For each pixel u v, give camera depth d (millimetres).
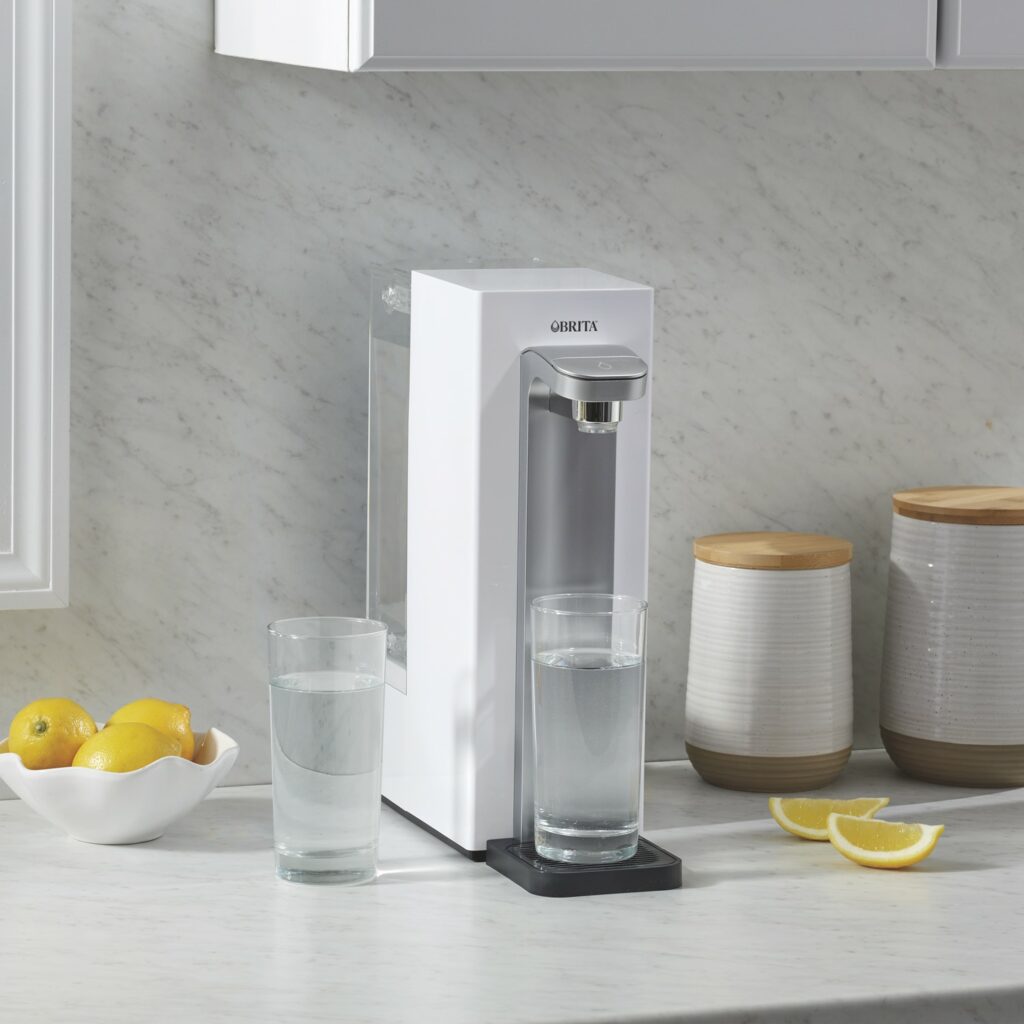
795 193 2330
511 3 1768
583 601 1886
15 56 1996
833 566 2199
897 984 1581
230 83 2105
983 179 2402
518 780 1918
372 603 2186
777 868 1920
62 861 1903
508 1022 1487
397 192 2188
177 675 2182
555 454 1880
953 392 2439
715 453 2352
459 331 1875
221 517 2176
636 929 1719
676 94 2264
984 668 2213
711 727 2207
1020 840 2035
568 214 2252
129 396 2121
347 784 1832
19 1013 1492
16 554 2062
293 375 2180
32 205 2021
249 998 1533
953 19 1918
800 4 1857
